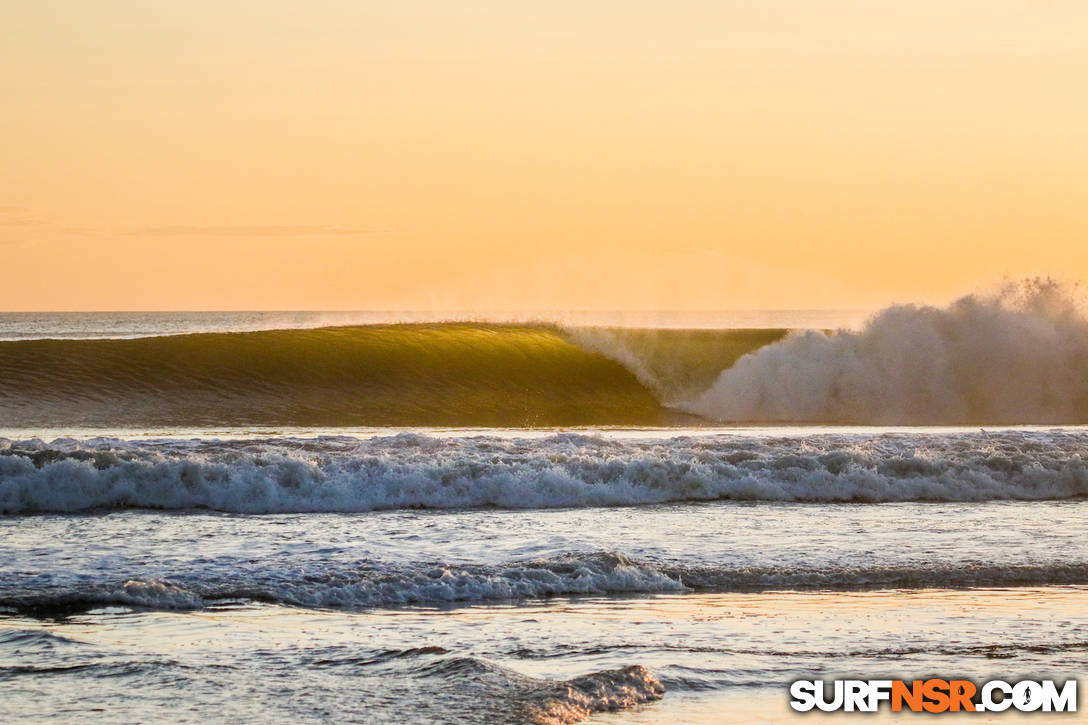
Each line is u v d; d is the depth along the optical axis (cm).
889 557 4469
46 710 2698
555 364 11000
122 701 2766
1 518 5197
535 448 6525
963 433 7675
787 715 2788
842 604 3825
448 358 10844
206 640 3300
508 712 2695
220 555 4366
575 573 4081
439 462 5897
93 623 3469
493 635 3403
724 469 6025
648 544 4675
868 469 6131
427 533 4881
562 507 5644
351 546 4566
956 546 4694
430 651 3172
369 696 2805
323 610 3678
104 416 8544
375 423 8756
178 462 5628
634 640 3369
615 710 2778
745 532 4966
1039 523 5269
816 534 4934
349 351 10675
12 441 6266
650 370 11100
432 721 2638
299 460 5769
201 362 10031
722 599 3888
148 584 3819
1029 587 4084
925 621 3619
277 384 9794
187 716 2669
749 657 3228
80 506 5456
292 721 2636
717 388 10588
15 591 3775
